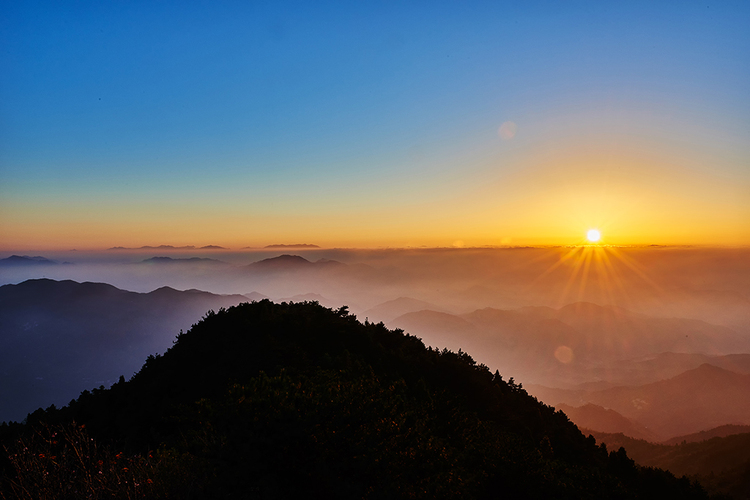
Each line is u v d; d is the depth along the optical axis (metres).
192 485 8.00
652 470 31.97
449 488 10.79
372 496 8.53
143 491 7.45
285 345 37.25
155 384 31.78
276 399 9.89
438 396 21.27
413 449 10.66
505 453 16.38
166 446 11.60
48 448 7.53
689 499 29.92
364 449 9.31
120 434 26.38
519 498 15.28
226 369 33.47
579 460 35.00
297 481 8.62
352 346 41.16
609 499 19.11
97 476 7.19
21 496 6.81
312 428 8.94
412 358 42.94
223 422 9.39
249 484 8.21
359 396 10.71
